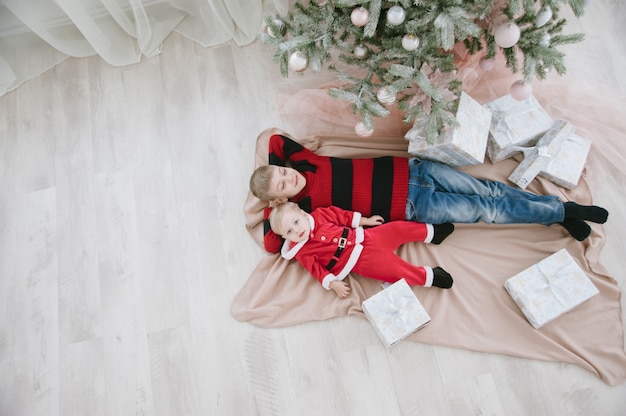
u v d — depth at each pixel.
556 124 1.71
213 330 1.74
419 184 1.72
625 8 2.00
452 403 1.56
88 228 1.93
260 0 2.04
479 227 1.76
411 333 1.62
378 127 1.90
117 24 2.12
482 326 1.62
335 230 1.66
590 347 1.56
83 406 1.68
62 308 1.82
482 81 1.90
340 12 1.49
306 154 1.81
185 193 1.94
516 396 1.55
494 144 1.76
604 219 1.61
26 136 2.11
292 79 2.05
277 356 1.68
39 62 2.19
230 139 2.01
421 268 1.64
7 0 1.86
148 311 1.79
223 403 1.64
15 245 1.93
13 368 1.75
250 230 1.83
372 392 1.60
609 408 1.51
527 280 1.59
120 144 2.05
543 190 1.75
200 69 2.13
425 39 1.41
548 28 1.48
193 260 1.84
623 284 1.64
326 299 1.72
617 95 1.83
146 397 1.67
